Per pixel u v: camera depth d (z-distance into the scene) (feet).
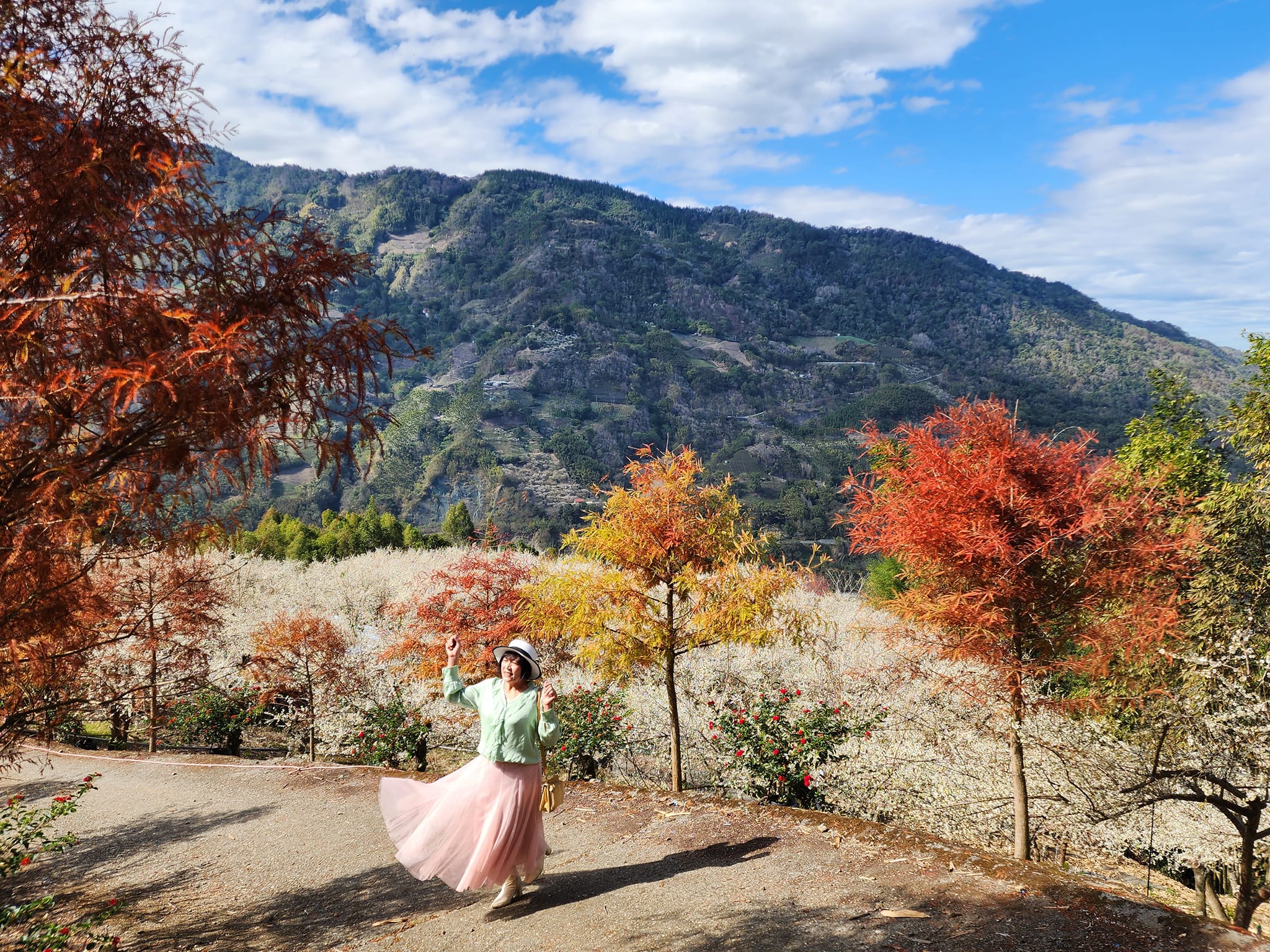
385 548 105.19
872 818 24.31
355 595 64.28
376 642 42.24
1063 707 18.01
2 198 7.20
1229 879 26.76
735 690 35.73
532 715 12.26
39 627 8.79
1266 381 28.14
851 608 52.85
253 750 36.63
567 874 14.11
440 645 31.99
